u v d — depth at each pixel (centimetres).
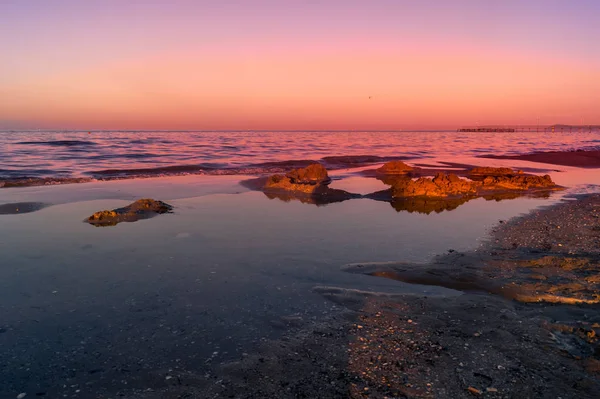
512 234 933
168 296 596
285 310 555
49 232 932
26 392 382
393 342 470
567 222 1042
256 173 2173
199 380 400
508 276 667
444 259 759
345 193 1475
